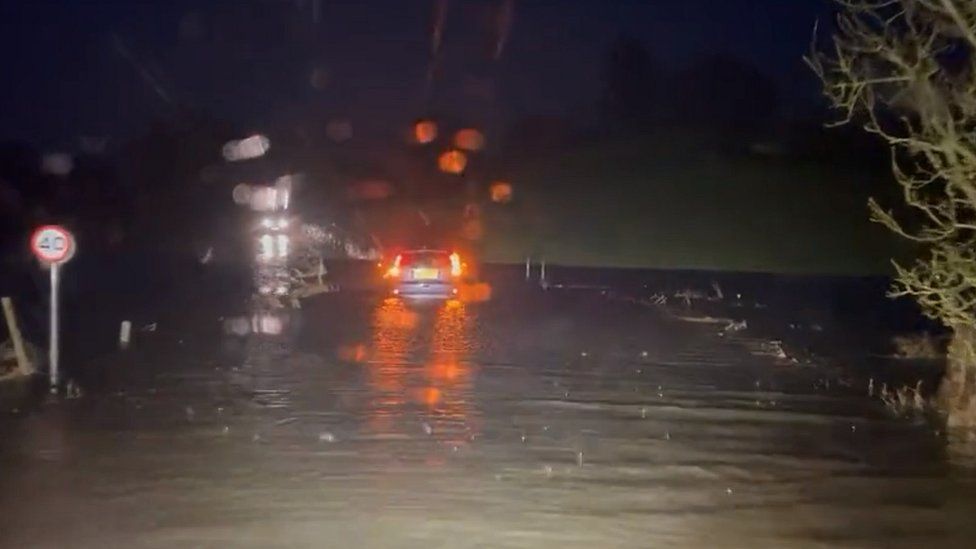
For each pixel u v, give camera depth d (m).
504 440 13.56
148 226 62.12
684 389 17.62
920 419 15.25
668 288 39.50
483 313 30.14
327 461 12.32
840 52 12.60
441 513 10.29
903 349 22.31
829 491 11.34
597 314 30.22
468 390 17.25
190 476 11.60
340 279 43.16
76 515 10.12
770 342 23.84
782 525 10.11
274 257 54.94
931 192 16.59
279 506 10.47
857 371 19.84
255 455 12.59
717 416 15.35
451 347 22.58
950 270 13.61
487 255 57.53
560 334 25.25
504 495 10.98
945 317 13.98
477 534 9.66
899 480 11.83
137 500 10.65
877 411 15.82
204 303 32.69
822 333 25.92
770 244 50.47
